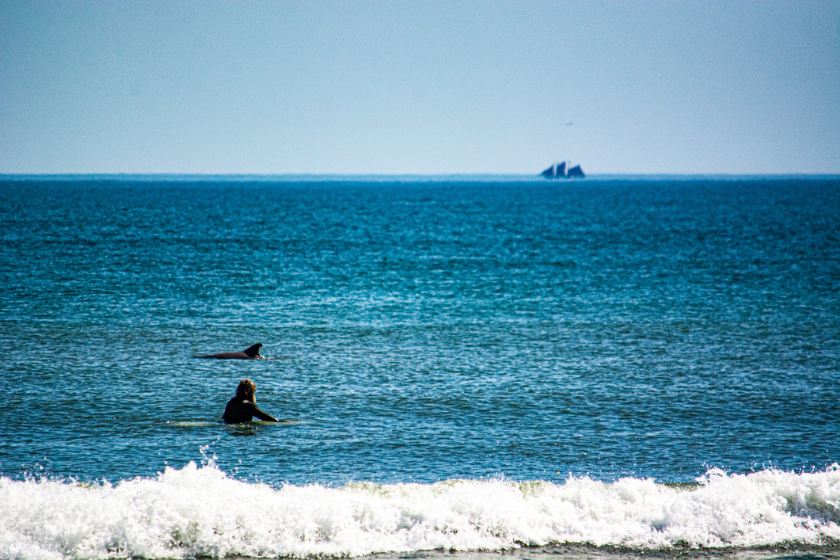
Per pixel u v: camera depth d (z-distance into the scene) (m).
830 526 33.22
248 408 58.81
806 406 66.00
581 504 34.94
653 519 33.47
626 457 51.31
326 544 30.50
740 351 92.06
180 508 30.67
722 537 32.28
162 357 84.94
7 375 73.81
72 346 90.25
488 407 64.94
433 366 82.25
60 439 53.19
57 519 29.58
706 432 57.78
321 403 65.62
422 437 55.59
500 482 39.34
